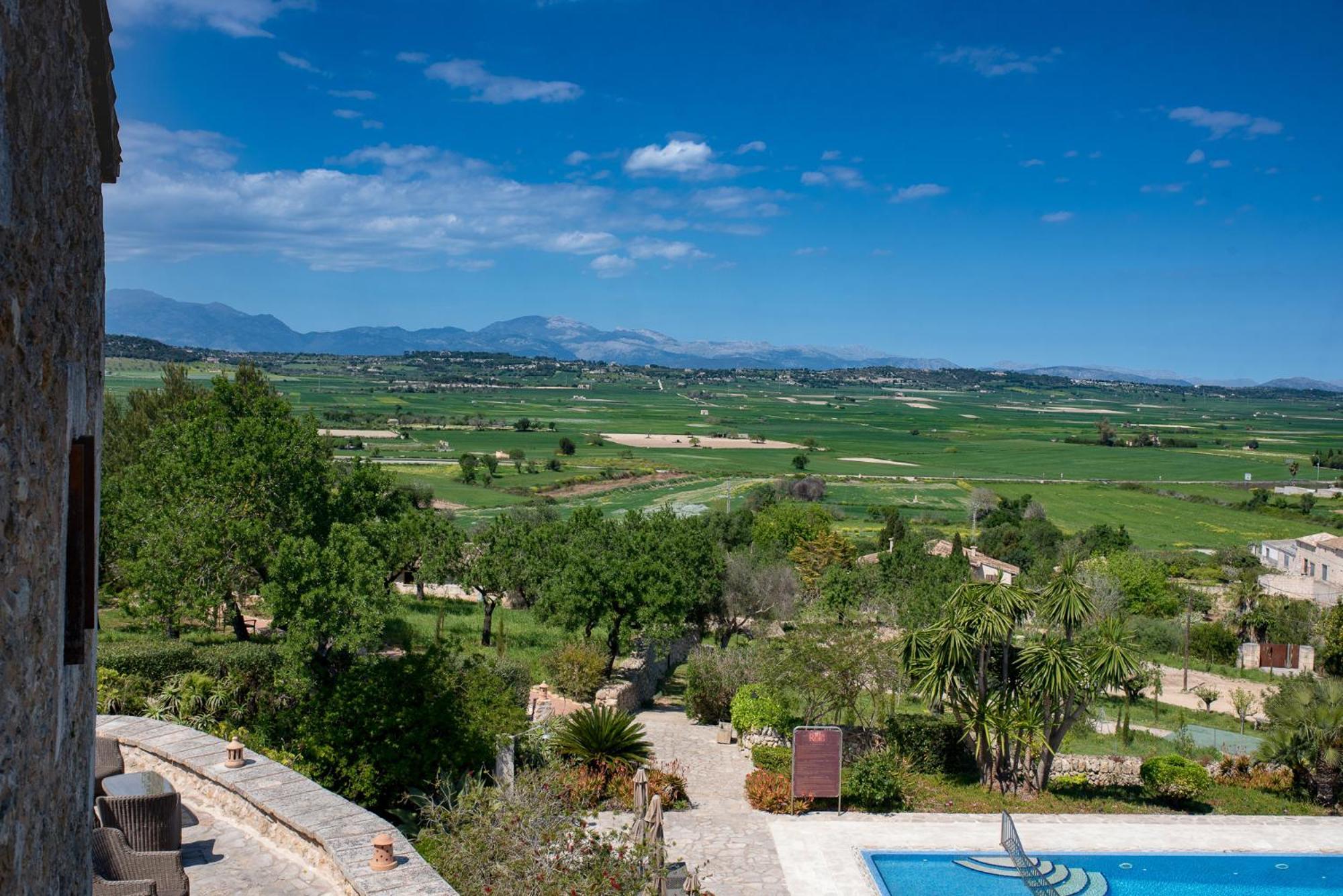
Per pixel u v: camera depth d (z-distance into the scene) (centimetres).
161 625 2856
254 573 2941
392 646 3719
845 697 3091
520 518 9231
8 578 460
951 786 2819
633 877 1437
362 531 2948
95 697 668
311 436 3147
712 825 2428
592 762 2556
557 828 1503
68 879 594
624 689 3806
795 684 3084
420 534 3172
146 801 1155
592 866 1445
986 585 2820
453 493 12369
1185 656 5225
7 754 461
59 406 548
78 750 620
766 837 2361
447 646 2684
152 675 2400
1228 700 4797
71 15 563
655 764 2806
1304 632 6338
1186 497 14900
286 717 2253
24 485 482
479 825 1497
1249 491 15638
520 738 2448
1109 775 2914
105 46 629
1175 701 4731
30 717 499
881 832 2409
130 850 1039
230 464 2898
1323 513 13362
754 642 4528
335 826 1238
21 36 473
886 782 2592
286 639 2359
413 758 2116
